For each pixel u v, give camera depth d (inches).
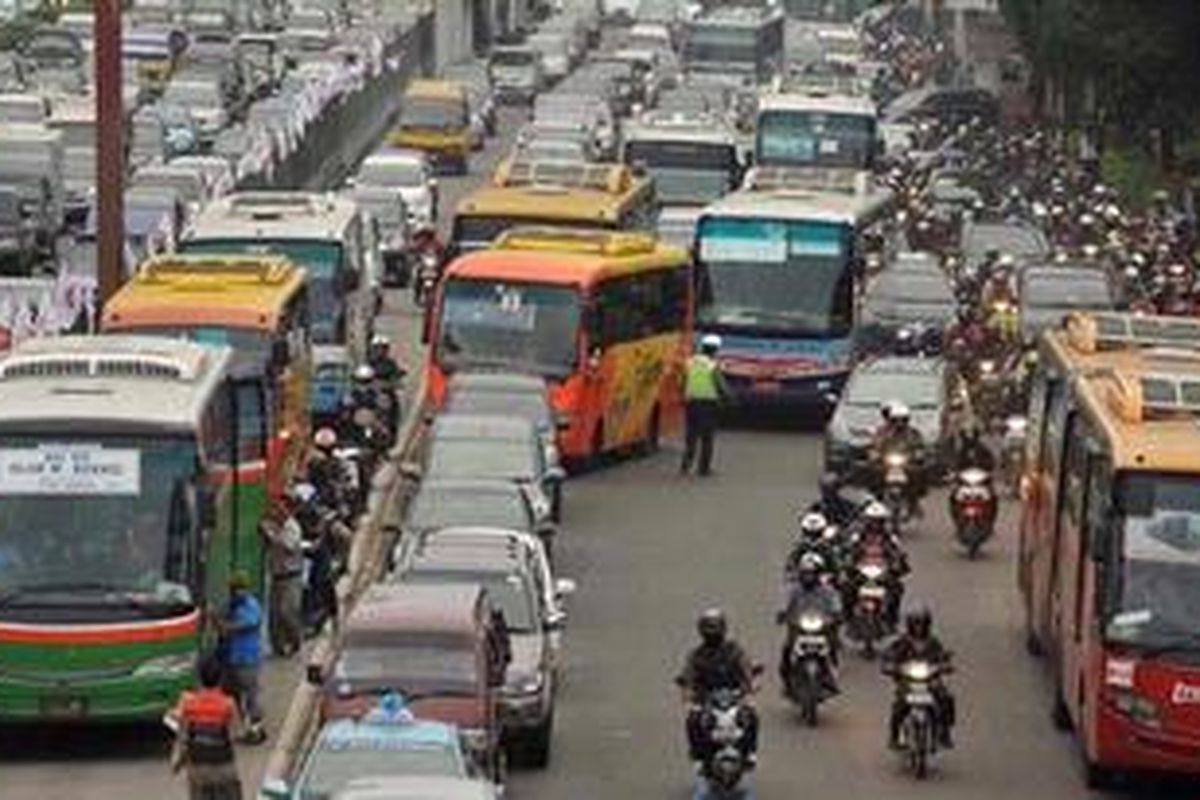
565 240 3796.8
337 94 7091.5
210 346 2630.4
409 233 5570.9
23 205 5132.9
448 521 2728.8
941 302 4402.1
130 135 5984.3
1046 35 7135.8
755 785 2262.6
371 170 6215.6
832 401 3998.5
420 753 1849.2
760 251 4042.8
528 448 3043.8
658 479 3688.5
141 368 2385.6
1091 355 2591.0
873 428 3457.2
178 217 4766.2
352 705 2081.7
